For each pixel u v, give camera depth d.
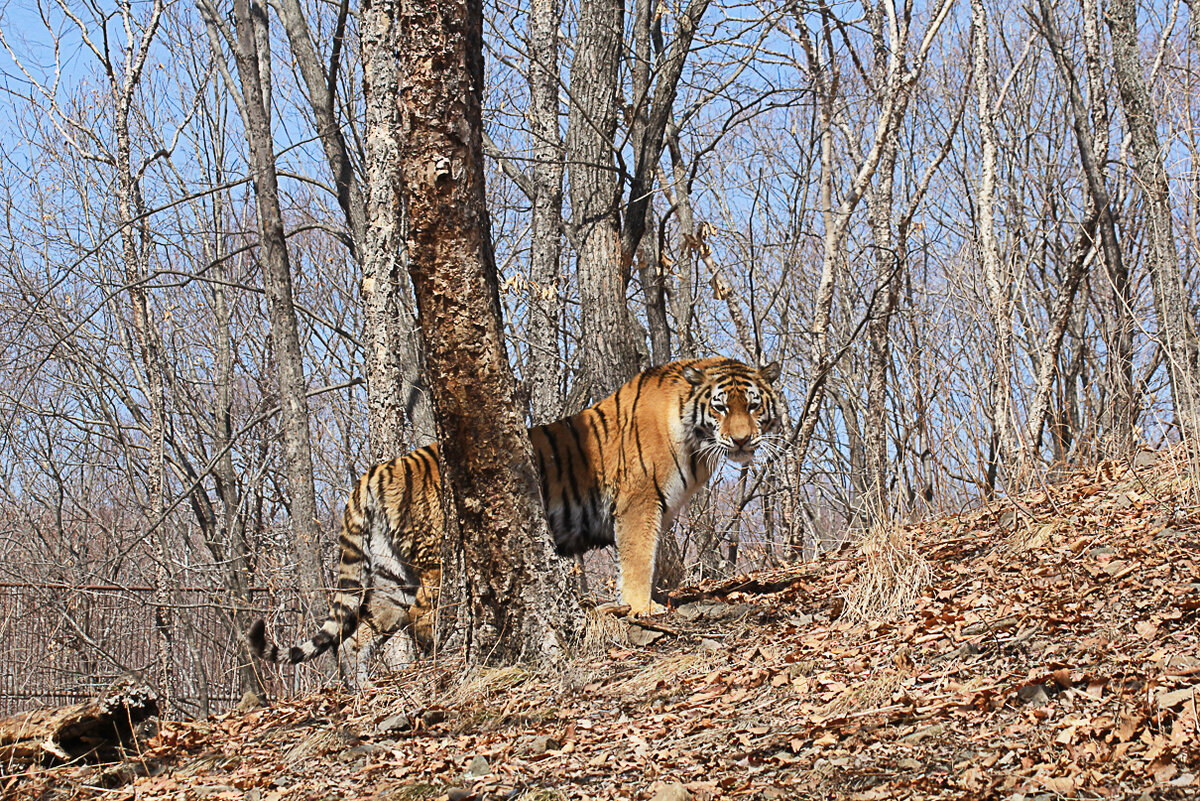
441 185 6.00
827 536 11.80
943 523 8.77
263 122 12.05
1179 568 6.04
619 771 4.84
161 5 18.66
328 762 5.79
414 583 7.85
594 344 10.55
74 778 6.07
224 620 11.75
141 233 19.72
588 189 10.70
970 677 5.16
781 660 6.15
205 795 5.48
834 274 11.92
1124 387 9.95
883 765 4.34
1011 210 20.17
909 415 8.73
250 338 24.34
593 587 12.01
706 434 7.61
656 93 10.95
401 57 5.91
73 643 10.96
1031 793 3.76
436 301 6.16
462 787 4.89
